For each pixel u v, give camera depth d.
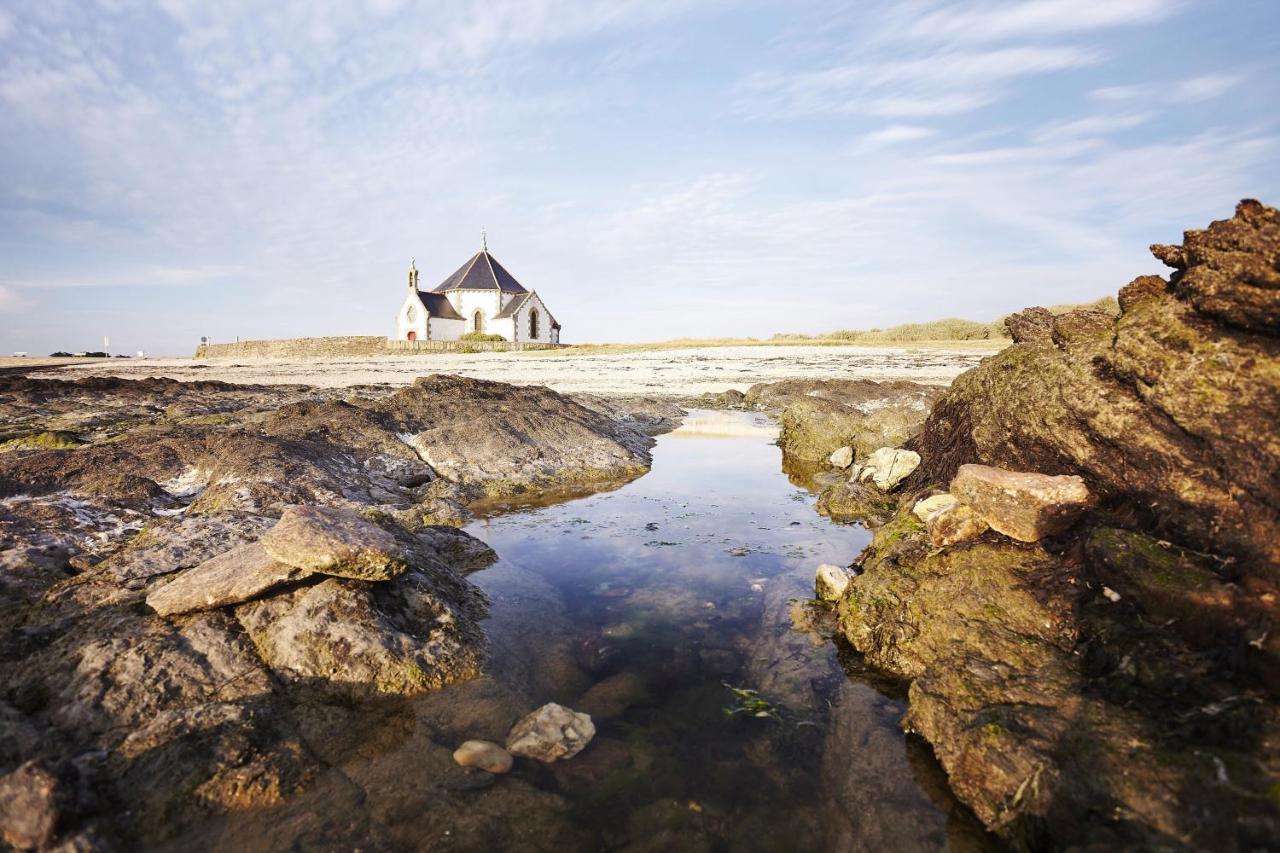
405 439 15.00
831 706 5.47
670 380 34.94
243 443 12.16
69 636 5.63
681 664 6.18
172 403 22.17
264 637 5.71
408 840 3.96
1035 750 4.00
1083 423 6.01
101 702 4.88
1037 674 4.66
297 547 5.98
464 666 5.94
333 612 5.86
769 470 15.61
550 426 16.80
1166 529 4.91
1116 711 3.98
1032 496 5.81
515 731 5.04
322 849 3.88
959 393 10.16
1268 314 4.50
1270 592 3.92
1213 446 4.62
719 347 56.47
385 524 8.04
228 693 5.16
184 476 11.44
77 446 14.52
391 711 5.32
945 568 6.26
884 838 4.02
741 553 9.30
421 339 75.12
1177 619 4.24
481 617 7.16
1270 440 4.24
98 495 9.42
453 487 12.97
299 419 15.32
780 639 6.64
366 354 66.62
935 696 5.00
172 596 5.89
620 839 4.01
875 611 6.44
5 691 5.05
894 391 25.91
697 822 4.16
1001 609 5.42
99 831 3.86
